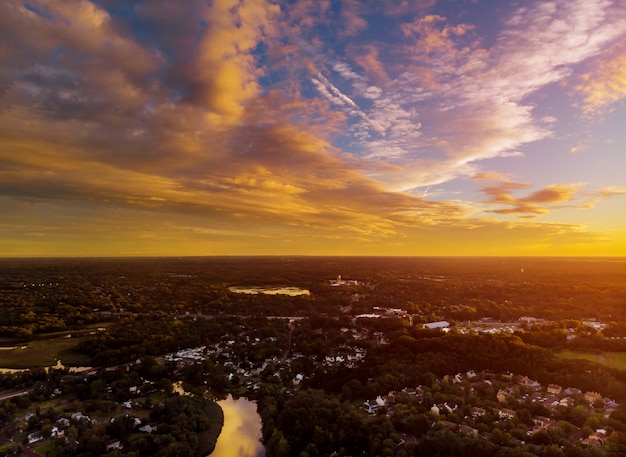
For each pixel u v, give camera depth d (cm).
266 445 16188
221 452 15912
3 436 15262
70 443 14462
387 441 14162
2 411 16800
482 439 13700
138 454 14475
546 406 16725
